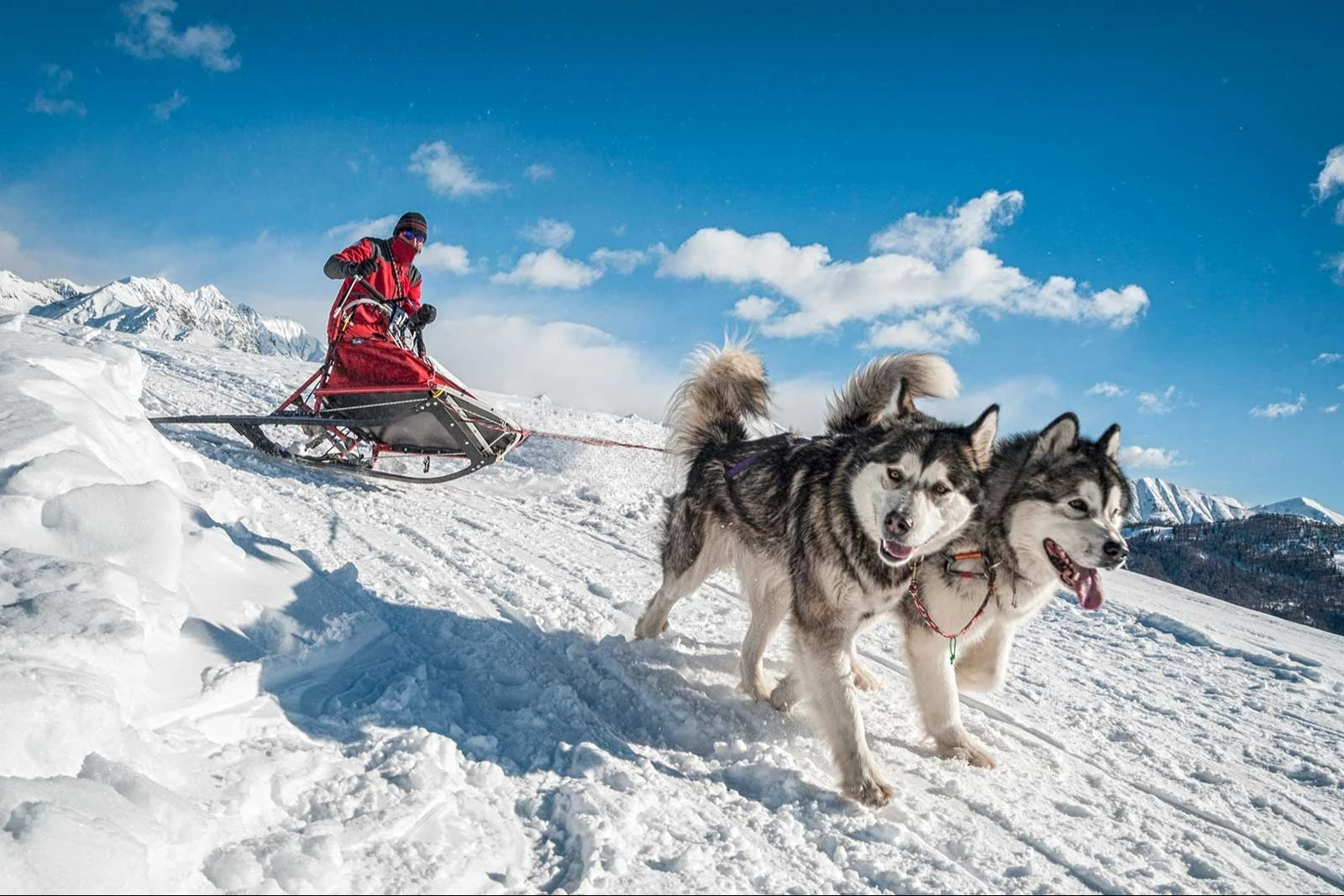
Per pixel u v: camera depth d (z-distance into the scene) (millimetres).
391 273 7715
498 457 7715
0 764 1855
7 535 2949
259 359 16234
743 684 4293
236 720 2648
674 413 5145
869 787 3168
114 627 2477
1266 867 3014
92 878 1594
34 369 4195
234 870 1857
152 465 4453
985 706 4477
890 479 3596
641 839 2521
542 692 3678
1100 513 3875
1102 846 3027
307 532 5668
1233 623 7211
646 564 6449
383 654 3705
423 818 2338
